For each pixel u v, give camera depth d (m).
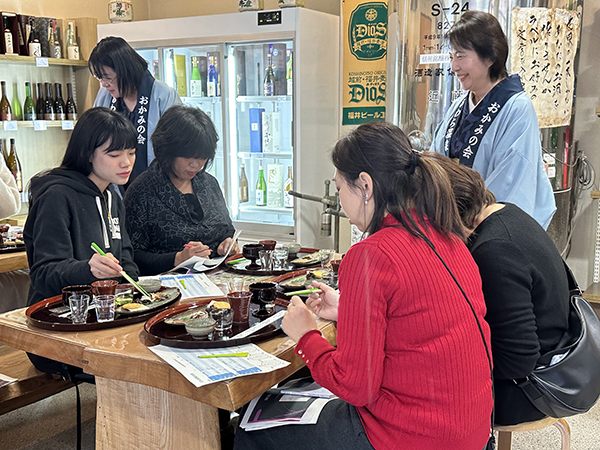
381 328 1.14
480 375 1.20
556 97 2.74
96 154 1.93
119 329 1.52
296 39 3.51
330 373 1.19
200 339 1.42
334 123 3.94
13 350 2.11
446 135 2.29
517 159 2.08
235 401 1.18
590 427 2.52
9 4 3.98
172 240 2.44
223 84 3.89
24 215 4.00
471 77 2.14
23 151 4.19
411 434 1.15
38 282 1.82
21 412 2.53
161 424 1.40
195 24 3.85
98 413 1.53
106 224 2.05
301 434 1.31
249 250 2.21
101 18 4.74
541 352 1.45
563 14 2.63
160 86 3.04
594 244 3.72
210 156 2.42
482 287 1.40
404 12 2.28
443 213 1.19
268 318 1.55
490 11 2.41
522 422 1.49
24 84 4.08
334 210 2.64
